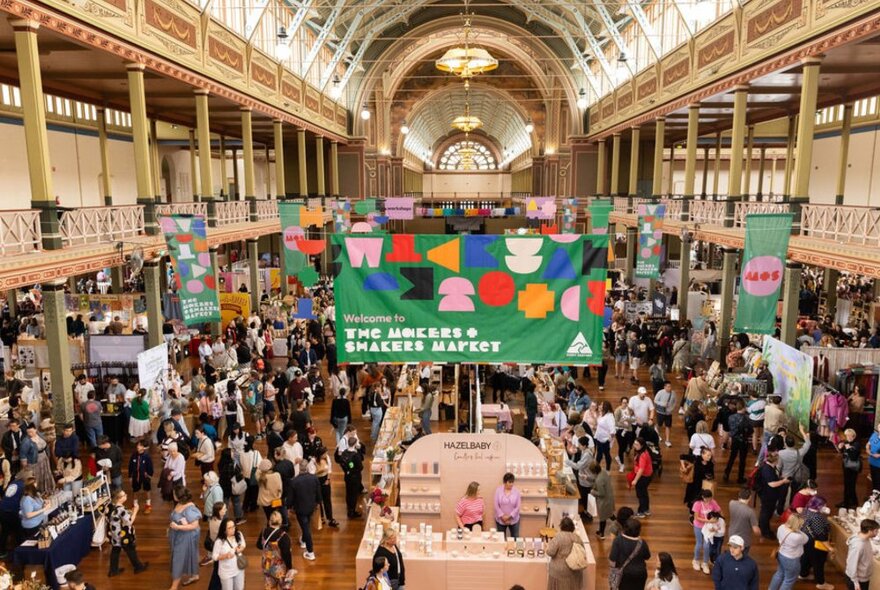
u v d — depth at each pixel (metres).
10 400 13.04
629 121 31.30
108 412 13.56
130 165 33.62
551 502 9.72
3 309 23.36
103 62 16.70
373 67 41.50
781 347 13.55
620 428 12.86
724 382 14.97
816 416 13.92
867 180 30.14
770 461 10.41
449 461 9.52
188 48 18.08
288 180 42.59
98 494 10.37
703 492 9.40
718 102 24.09
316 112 33.94
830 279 22.77
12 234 11.02
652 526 10.77
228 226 20.67
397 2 34.50
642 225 18.80
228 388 13.83
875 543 8.68
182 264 13.62
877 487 10.74
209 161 19.80
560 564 7.71
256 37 24.59
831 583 9.12
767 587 8.98
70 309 18.47
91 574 9.34
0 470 10.34
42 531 8.98
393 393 15.38
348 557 9.90
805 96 15.01
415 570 8.48
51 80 19.08
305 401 14.53
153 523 10.84
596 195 39.94
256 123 32.38
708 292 25.48
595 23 35.94
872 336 17.81
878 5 12.17
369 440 14.38
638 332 20.08
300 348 17.64
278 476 9.80
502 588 8.48
